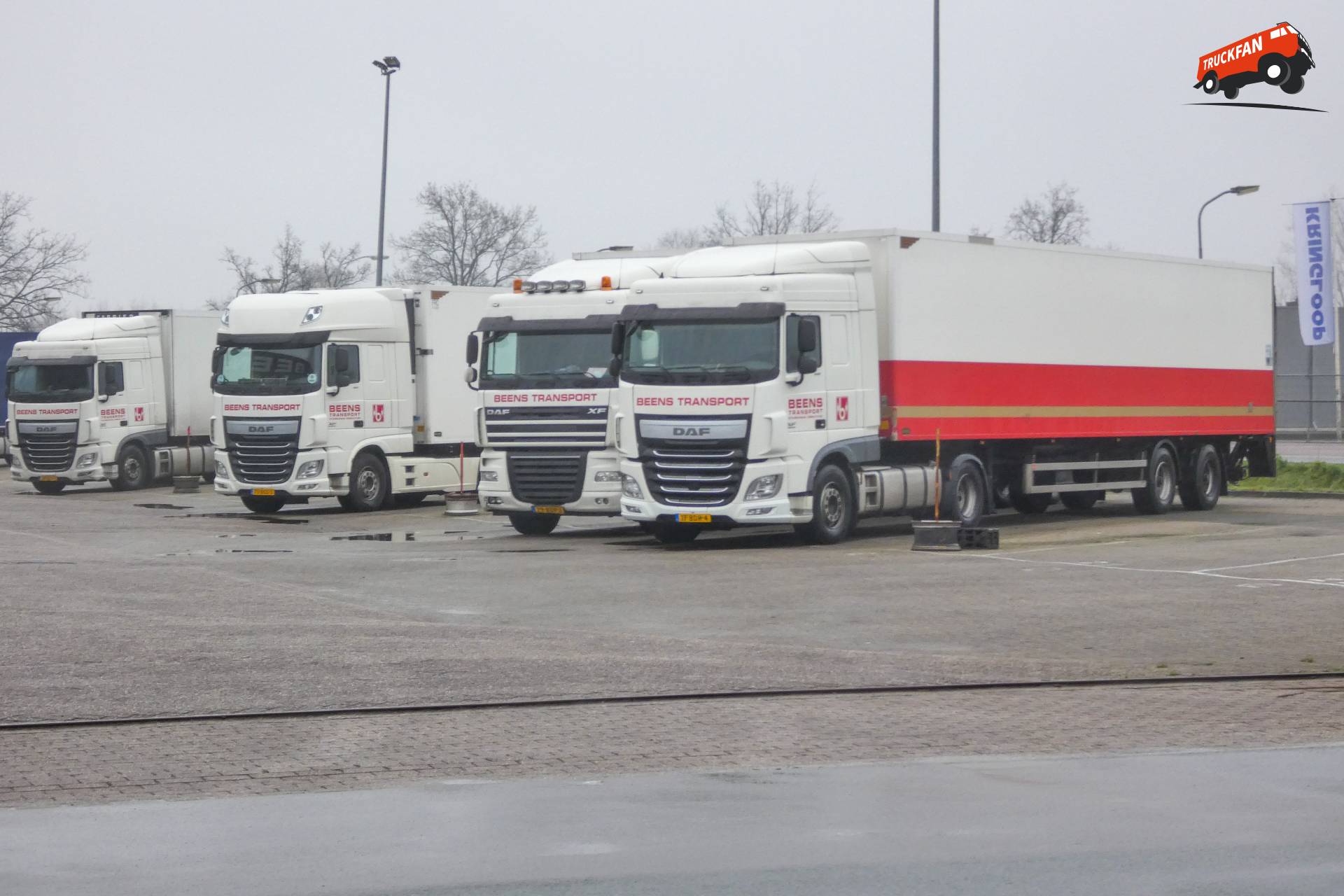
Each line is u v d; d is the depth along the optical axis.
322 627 21.22
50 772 13.17
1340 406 94.31
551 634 20.80
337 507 46.78
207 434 57.00
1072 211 98.88
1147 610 23.22
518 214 107.38
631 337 32.69
